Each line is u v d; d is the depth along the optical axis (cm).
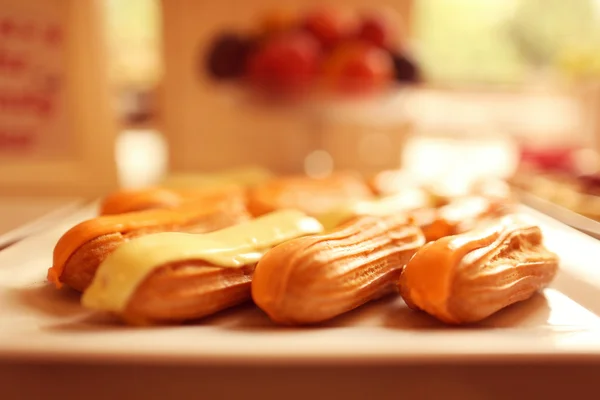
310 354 34
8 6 65
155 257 39
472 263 40
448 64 127
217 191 58
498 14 126
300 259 40
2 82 66
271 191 59
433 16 126
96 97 68
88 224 44
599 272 46
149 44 107
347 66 75
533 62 125
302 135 95
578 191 65
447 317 39
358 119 83
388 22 80
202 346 35
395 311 42
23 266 46
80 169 69
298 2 92
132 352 34
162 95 93
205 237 43
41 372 34
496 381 35
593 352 35
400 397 35
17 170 68
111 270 39
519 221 46
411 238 46
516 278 42
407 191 59
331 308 40
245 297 42
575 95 106
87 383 35
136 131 113
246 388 35
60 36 67
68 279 43
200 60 92
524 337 38
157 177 80
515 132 122
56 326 38
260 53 76
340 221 49
